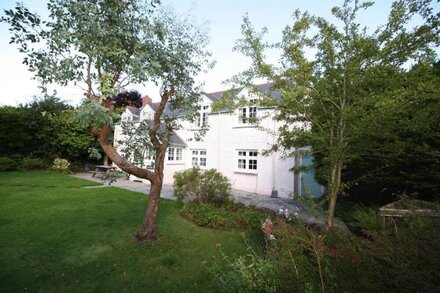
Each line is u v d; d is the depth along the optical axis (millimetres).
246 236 5832
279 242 2895
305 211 8133
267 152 5332
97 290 3592
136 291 3586
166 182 15102
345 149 4055
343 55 4078
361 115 3861
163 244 5246
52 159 18688
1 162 15547
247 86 4863
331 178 4594
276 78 4652
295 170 5359
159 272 4152
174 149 15773
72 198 9094
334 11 3939
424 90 3250
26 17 3570
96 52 3740
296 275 2117
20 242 5078
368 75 3775
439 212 2773
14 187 10656
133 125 5941
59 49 3902
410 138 4664
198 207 7344
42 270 4098
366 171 7320
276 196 11633
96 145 19219
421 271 1727
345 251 2252
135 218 6867
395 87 3703
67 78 3852
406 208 3791
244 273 2758
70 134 18500
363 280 1855
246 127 13484
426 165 5793
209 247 5219
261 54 4656
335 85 4367
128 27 4320
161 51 4836
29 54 3742
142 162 5758
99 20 3781
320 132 4402
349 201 8875
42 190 10359
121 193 10492
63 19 3895
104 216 6941
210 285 3789
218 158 14727
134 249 4949
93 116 3459
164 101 5688
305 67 4238
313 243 2432
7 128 17156
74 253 4703
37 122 18297
